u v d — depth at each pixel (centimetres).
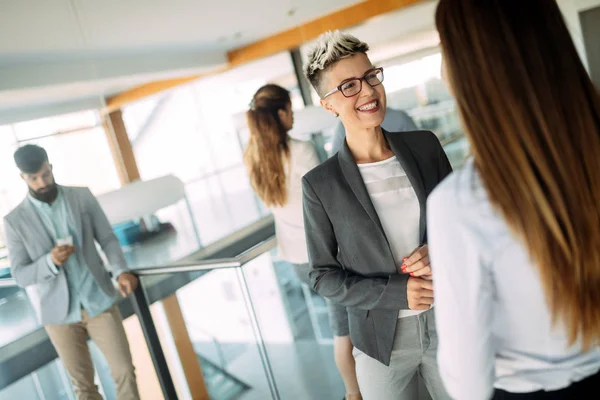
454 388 66
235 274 204
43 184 230
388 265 110
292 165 228
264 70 532
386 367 118
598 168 55
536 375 65
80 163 589
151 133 1033
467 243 59
